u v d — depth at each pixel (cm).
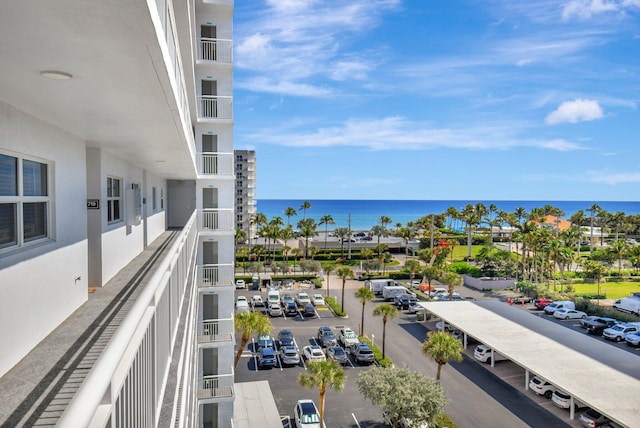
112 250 1034
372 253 8275
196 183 2198
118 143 890
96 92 500
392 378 2312
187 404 612
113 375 165
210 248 2189
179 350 519
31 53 379
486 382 3030
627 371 2711
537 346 3164
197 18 2220
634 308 4903
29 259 553
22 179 576
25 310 538
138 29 334
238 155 9944
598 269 6650
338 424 2456
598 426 2355
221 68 2220
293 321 4462
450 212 10750
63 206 706
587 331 4288
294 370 3203
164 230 2219
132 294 862
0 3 288
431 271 5506
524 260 7006
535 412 2600
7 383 448
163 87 484
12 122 539
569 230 8481
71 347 563
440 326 4141
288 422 2483
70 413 120
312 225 10106
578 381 2573
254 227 10388
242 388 2675
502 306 4303
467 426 2448
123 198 1192
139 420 251
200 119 2150
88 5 294
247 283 6259
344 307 5075
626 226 11581
